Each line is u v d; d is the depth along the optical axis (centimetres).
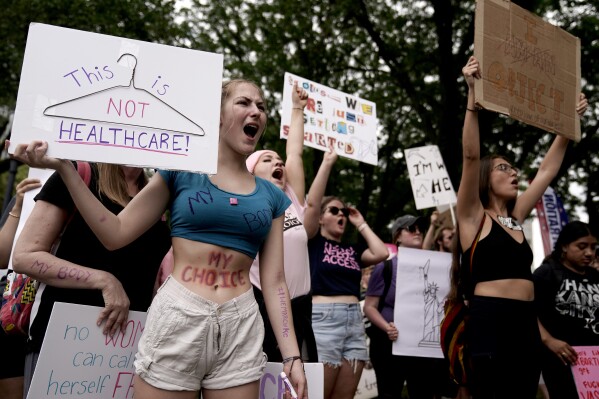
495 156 374
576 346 406
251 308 222
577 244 423
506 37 372
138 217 221
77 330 235
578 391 396
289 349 231
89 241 252
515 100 370
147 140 215
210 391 213
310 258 468
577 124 417
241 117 235
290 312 238
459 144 1155
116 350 243
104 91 213
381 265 553
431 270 512
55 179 247
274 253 242
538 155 1453
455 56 1255
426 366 535
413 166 699
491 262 336
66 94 208
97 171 260
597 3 1216
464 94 1272
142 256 265
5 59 1371
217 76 228
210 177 229
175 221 221
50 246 243
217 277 218
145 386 206
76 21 1290
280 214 246
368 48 1438
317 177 427
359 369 461
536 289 423
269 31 1464
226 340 213
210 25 1523
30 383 238
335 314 453
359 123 538
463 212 351
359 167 1683
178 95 221
